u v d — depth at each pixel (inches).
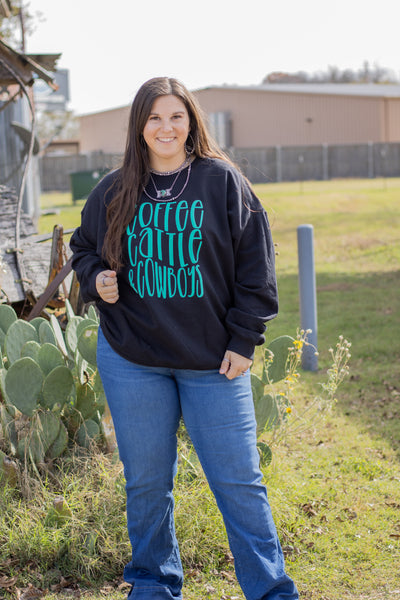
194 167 89.6
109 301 89.7
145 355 89.7
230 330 89.0
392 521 129.6
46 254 223.8
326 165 1381.6
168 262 87.1
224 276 89.3
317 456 161.3
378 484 145.6
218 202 87.7
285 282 410.0
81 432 137.0
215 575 113.3
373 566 115.1
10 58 303.6
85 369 137.9
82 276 94.6
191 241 86.4
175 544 99.4
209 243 86.4
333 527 127.4
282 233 617.3
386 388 215.0
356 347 263.6
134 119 89.5
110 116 1828.2
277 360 148.2
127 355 90.7
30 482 125.8
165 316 87.8
